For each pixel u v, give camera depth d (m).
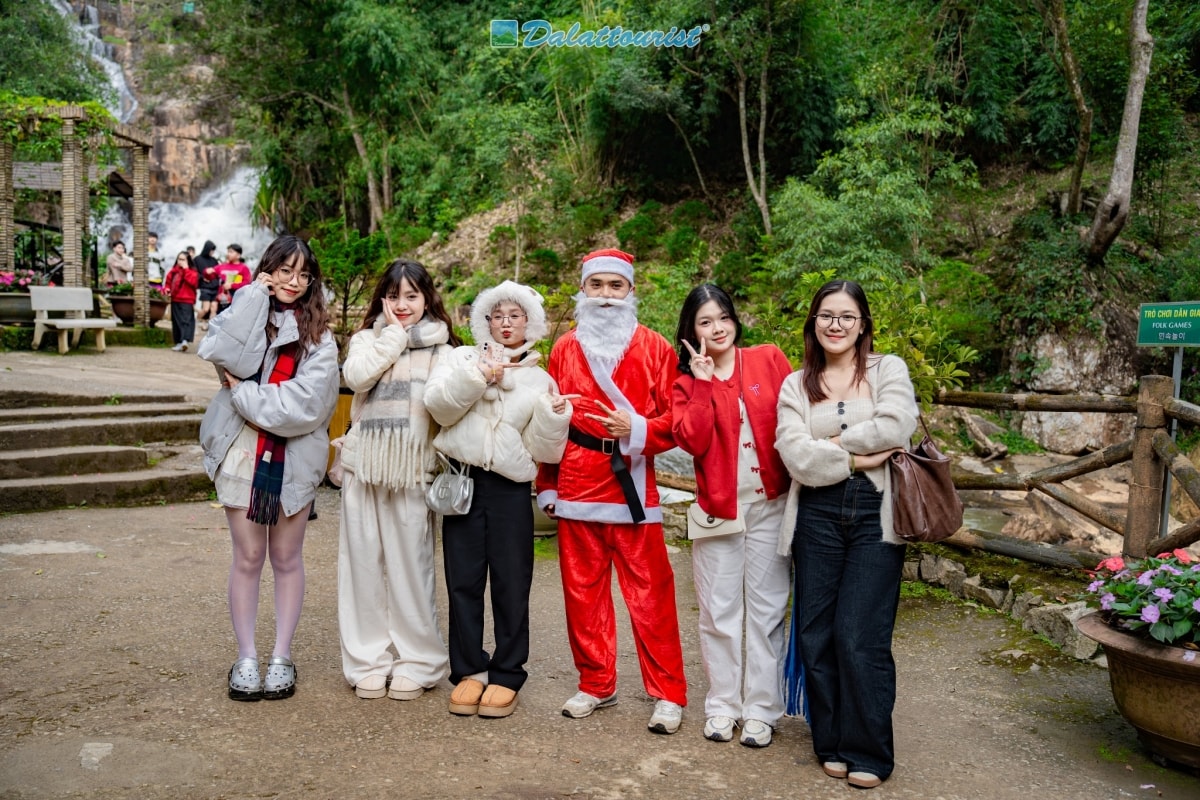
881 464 2.81
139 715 3.03
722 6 15.34
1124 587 2.92
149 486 6.39
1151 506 4.05
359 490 3.27
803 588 2.90
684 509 6.23
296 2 21.48
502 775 2.71
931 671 3.76
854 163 13.08
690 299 3.08
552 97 20.41
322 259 7.08
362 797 2.53
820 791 2.68
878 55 15.93
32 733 2.86
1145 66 11.94
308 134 22.78
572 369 3.21
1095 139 15.11
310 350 3.22
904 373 2.85
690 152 17.45
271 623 4.07
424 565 3.27
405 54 20.94
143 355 11.95
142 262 14.46
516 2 22.30
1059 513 6.83
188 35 22.34
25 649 3.61
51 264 16.27
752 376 3.09
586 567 3.19
